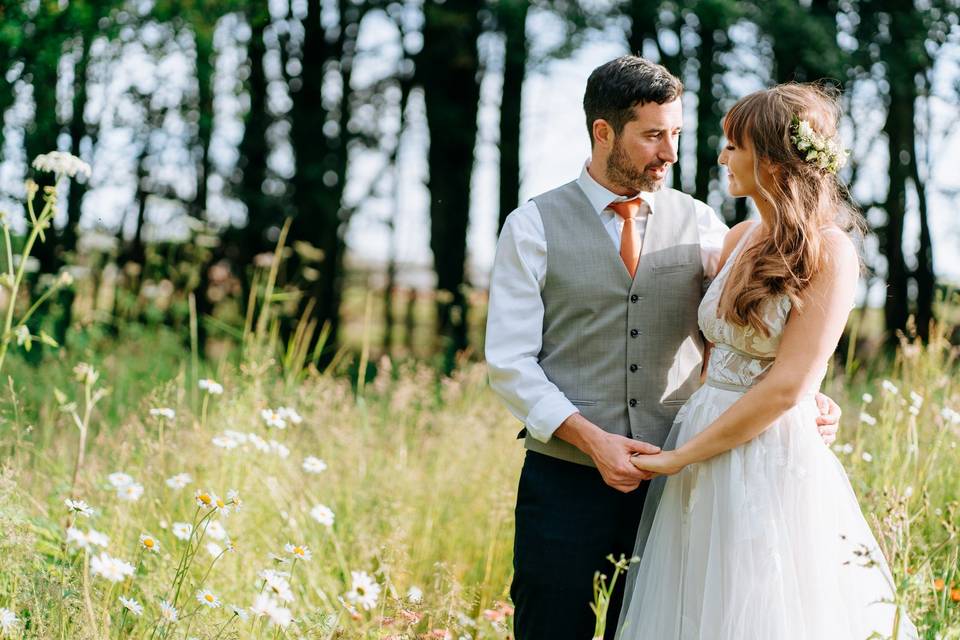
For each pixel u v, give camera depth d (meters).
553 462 2.34
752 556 2.05
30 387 4.30
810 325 2.04
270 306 7.66
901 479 2.87
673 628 2.18
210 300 8.38
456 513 3.54
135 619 2.41
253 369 3.70
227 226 10.23
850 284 2.06
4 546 2.29
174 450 3.17
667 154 2.27
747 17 8.93
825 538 2.08
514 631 2.42
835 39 9.09
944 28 9.25
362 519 3.27
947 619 2.25
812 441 2.14
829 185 2.14
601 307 2.33
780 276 2.04
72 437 3.63
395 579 2.81
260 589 2.61
